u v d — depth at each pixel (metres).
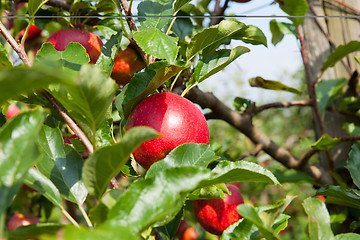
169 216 0.81
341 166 1.82
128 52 1.40
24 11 1.80
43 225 0.67
